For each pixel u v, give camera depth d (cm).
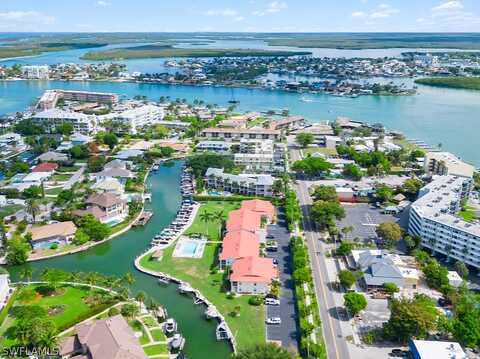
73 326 18838
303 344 17250
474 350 17612
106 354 15900
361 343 18000
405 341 17900
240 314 19862
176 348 17712
